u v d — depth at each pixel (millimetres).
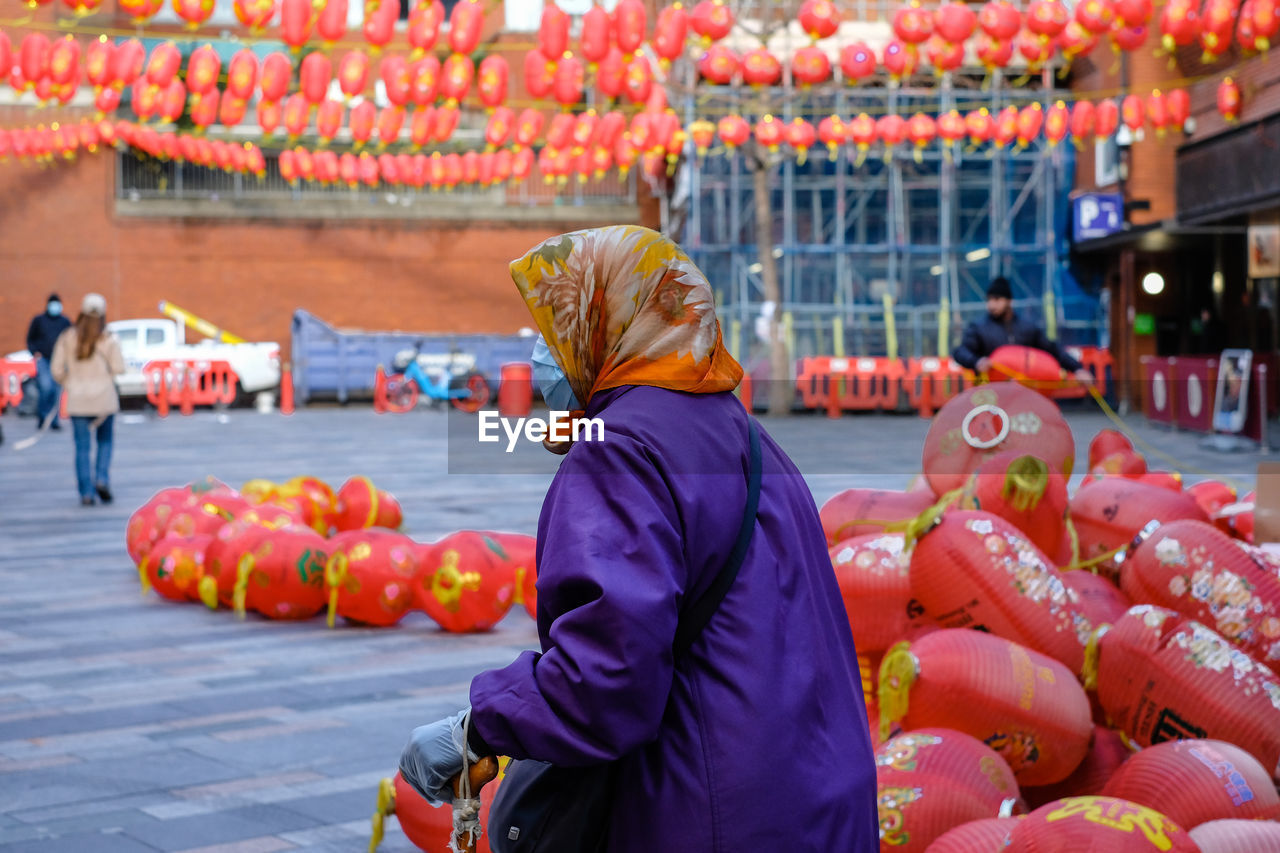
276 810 4145
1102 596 3955
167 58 12664
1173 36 9891
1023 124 15234
